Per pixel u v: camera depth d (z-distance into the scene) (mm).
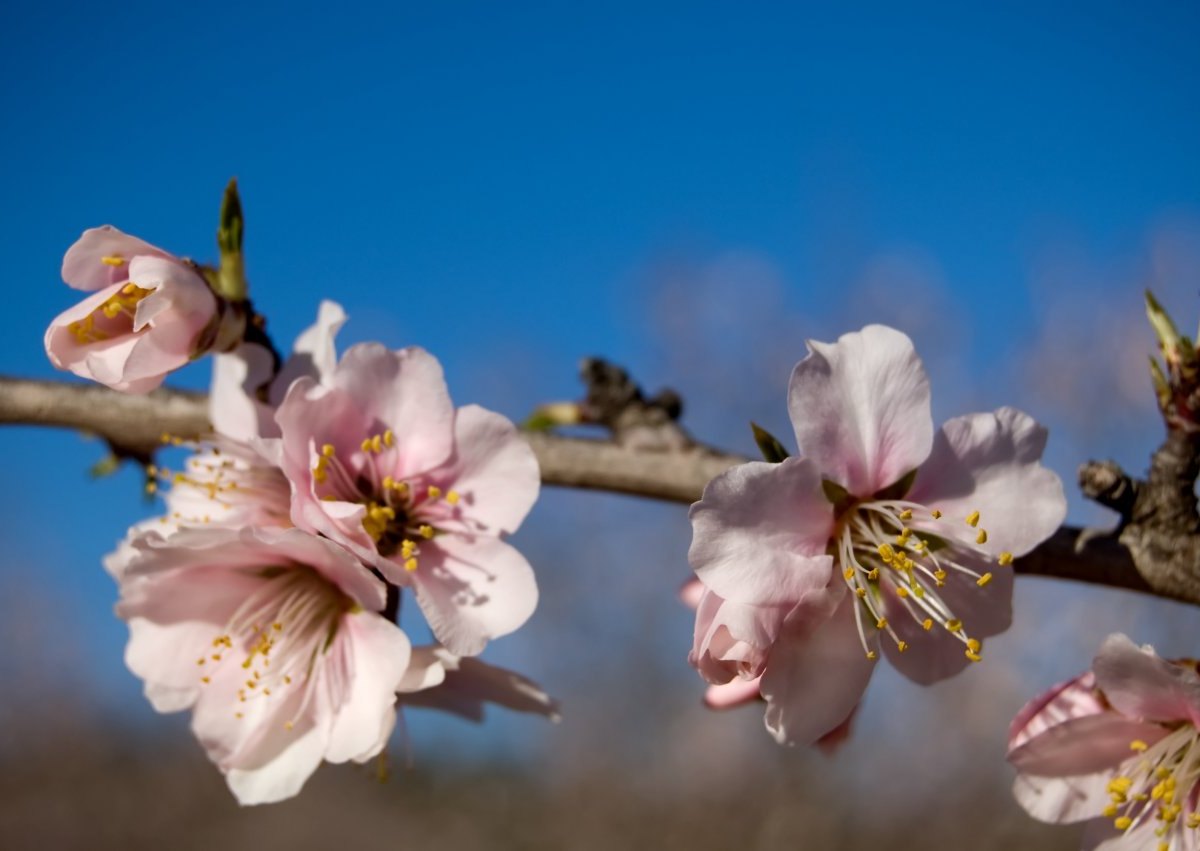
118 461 242
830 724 203
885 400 209
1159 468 219
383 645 214
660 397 244
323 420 216
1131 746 216
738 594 199
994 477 212
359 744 213
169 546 215
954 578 213
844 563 206
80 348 214
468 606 213
